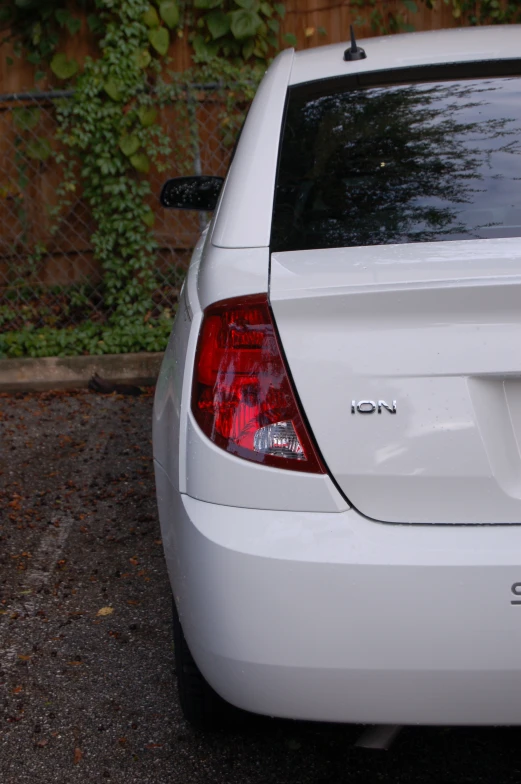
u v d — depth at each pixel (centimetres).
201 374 193
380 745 199
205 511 187
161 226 656
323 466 181
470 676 176
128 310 630
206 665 193
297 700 183
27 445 497
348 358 180
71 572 357
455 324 178
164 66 646
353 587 176
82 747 252
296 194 229
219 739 254
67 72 636
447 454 178
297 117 256
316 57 293
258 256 208
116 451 486
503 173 229
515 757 243
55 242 661
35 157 641
